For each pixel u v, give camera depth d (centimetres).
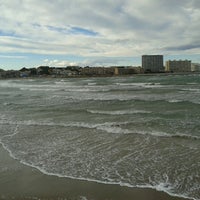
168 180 740
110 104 2378
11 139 1238
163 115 1694
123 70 16775
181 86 4406
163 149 1009
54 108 2198
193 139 1116
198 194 652
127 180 752
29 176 808
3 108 2328
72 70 18450
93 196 672
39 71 18625
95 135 1252
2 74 17800
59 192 699
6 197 686
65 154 998
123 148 1044
